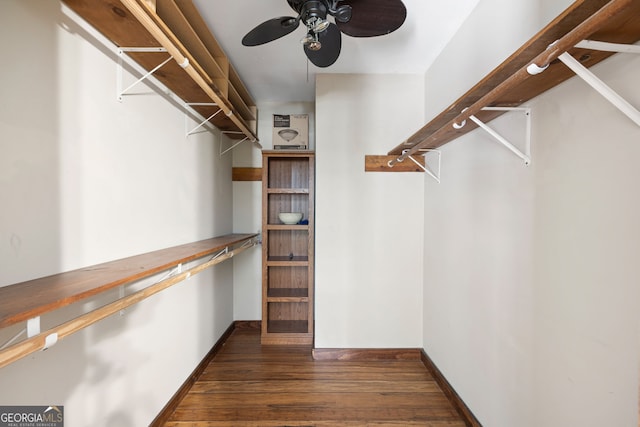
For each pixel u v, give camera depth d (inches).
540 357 46.4
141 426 58.6
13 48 33.0
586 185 38.3
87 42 43.2
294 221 113.0
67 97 40.1
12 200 33.0
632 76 32.8
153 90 60.6
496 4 58.5
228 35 77.1
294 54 87.0
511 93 45.8
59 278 35.9
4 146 32.2
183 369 77.4
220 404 74.8
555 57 29.9
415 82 99.3
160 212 63.6
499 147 57.2
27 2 34.4
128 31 45.5
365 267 100.0
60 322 39.3
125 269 41.5
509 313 54.2
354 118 99.4
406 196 100.0
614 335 34.5
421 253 100.3
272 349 106.4
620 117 33.9
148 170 59.1
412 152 74.4
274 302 123.1
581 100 39.0
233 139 118.3
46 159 37.1
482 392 63.1
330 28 53.3
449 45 79.7
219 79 79.9
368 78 99.3
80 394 43.1
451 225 78.7
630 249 32.8
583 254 38.7
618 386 34.2
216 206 100.0
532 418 48.2
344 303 100.1
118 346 51.5
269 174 123.0
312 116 127.6
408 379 87.3
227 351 104.6
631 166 32.7
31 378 35.7
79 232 42.0
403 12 49.6
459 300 74.0
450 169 79.5
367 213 99.8
